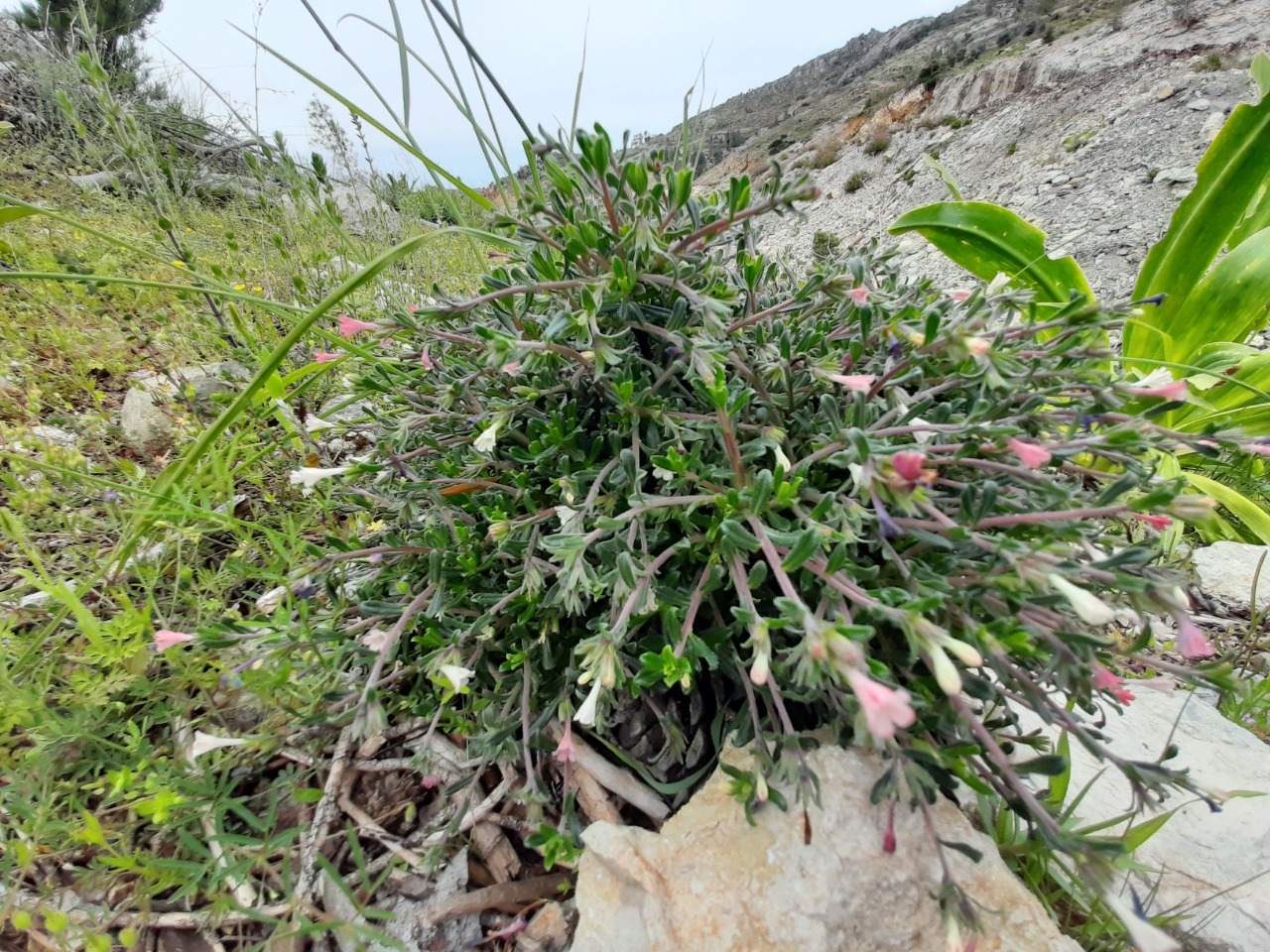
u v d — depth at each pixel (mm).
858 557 211
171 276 494
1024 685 180
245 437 326
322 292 482
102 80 366
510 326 250
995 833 210
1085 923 200
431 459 276
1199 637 158
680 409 247
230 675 211
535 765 239
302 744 244
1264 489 453
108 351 444
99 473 339
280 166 457
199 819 213
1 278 210
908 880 182
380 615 221
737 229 295
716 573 200
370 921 206
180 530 270
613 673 169
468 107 310
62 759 229
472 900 212
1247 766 249
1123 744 259
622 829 201
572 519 203
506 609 225
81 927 180
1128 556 164
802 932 176
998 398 213
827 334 262
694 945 178
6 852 199
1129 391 197
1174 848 222
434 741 257
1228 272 450
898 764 172
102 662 232
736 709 232
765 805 195
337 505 313
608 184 230
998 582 173
